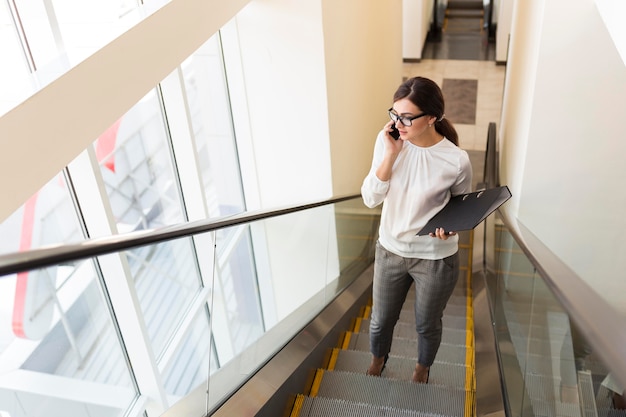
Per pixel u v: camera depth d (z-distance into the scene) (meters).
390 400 3.17
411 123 2.44
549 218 4.06
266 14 4.69
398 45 8.38
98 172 3.43
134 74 2.99
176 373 3.24
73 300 3.25
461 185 2.70
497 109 10.45
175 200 4.96
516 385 2.81
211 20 3.72
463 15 15.09
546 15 3.59
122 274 3.37
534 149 3.91
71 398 3.23
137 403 3.64
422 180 2.65
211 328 2.74
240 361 2.80
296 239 4.19
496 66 12.07
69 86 2.56
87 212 3.54
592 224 3.98
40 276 2.99
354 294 4.97
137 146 4.62
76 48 2.77
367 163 6.84
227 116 5.18
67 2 3.18
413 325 4.75
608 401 1.37
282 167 5.31
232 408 2.54
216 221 2.27
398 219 2.76
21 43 3.05
